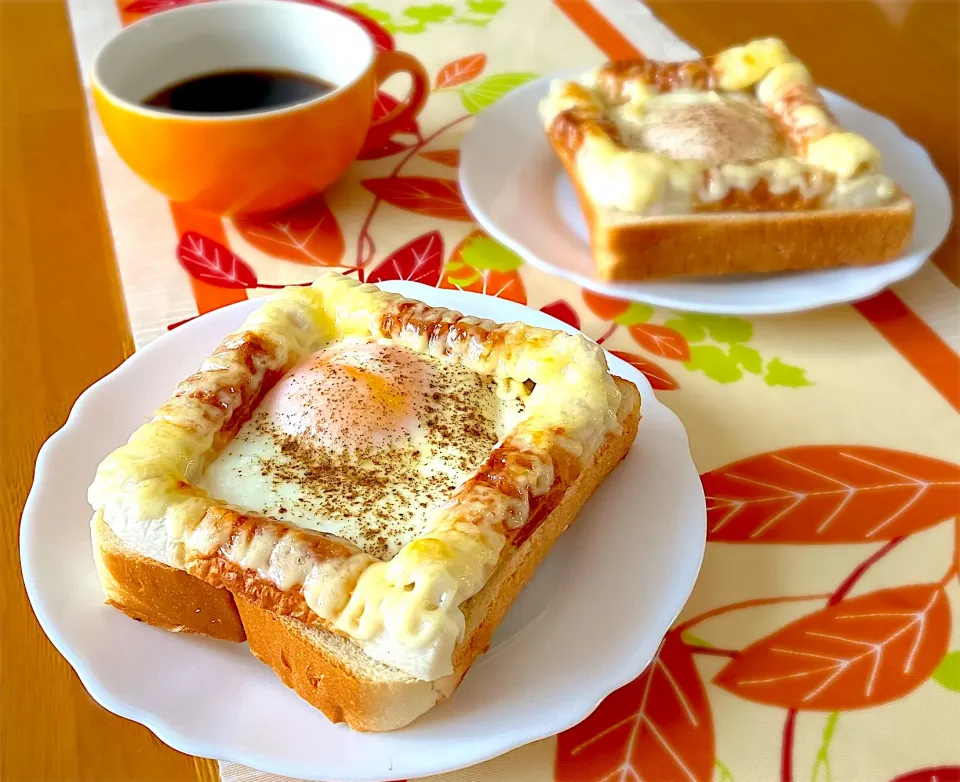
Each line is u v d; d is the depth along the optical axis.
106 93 0.28
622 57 0.41
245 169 0.28
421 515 0.19
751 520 0.22
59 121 0.37
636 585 0.19
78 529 0.20
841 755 0.18
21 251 0.30
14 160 0.35
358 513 0.19
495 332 0.22
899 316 0.29
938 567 0.21
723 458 0.24
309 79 0.32
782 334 0.28
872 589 0.21
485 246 0.31
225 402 0.20
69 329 0.28
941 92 0.40
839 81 0.40
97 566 0.19
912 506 0.23
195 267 0.30
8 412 0.25
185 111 0.30
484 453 0.20
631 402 0.22
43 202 0.33
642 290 0.28
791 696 0.18
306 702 0.18
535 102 0.36
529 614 0.19
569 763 0.17
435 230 0.32
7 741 0.18
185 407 0.20
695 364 0.27
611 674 0.18
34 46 0.42
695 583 0.20
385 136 0.33
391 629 0.16
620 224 0.27
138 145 0.28
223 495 0.19
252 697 0.18
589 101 0.32
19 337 0.27
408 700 0.17
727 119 0.30
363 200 0.33
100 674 0.18
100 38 0.42
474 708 0.17
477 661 0.18
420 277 0.30
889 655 0.19
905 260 0.29
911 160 0.32
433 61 0.41
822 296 0.27
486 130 0.34
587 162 0.29
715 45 0.42
